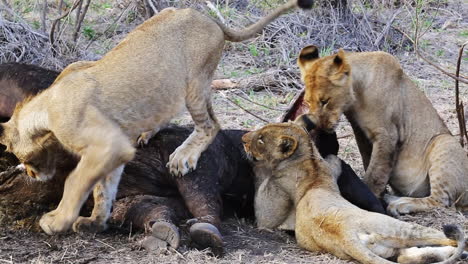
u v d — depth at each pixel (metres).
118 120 10.18
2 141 10.34
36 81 11.27
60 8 18.23
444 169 11.75
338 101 11.64
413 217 11.35
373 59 12.04
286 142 10.73
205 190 10.73
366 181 12.02
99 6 21.16
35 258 9.76
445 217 11.31
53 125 9.84
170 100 10.75
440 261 9.18
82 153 9.81
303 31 19.78
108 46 18.80
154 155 11.09
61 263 9.64
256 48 18.80
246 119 15.41
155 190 11.06
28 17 19.77
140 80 10.39
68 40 18.14
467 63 19.34
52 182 10.70
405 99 12.20
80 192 9.68
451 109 16.22
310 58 12.19
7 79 11.31
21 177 10.68
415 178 12.18
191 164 10.79
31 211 10.75
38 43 17.39
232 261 9.63
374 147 12.00
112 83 10.17
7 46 17.12
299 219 10.16
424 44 19.98
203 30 11.18
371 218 9.45
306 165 10.70
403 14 21.09
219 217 10.68
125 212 10.59
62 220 9.71
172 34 10.90
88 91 9.96
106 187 10.41
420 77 18.27
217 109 15.98
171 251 9.79
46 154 10.35
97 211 10.41
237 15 19.92
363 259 9.16
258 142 10.95
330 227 9.57
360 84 11.83
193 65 11.05
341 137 14.05
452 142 11.96
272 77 17.30
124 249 9.96
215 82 17.12
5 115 11.33
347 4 20.09
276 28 19.44
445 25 21.67
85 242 10.15
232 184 11.47
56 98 9.91
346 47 19.34
